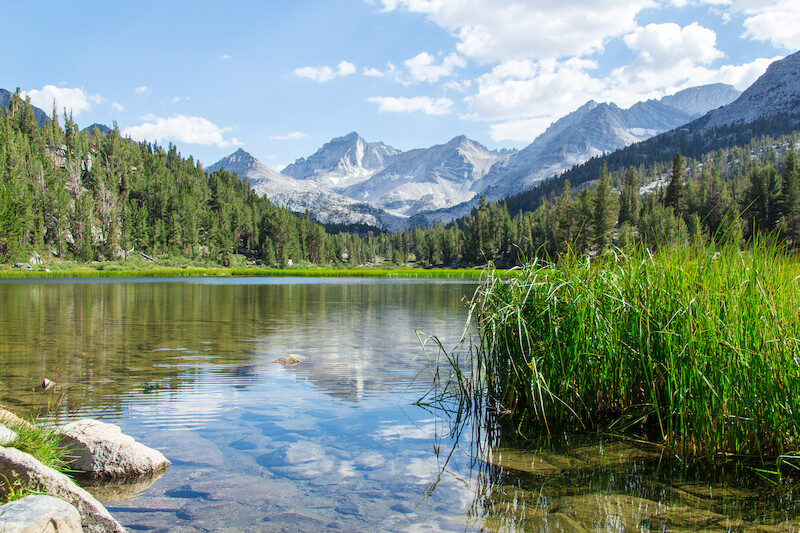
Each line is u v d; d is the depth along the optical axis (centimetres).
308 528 447
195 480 556
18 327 1864
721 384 618
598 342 772
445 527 455
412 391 968
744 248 708
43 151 15738
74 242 12319
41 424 687
